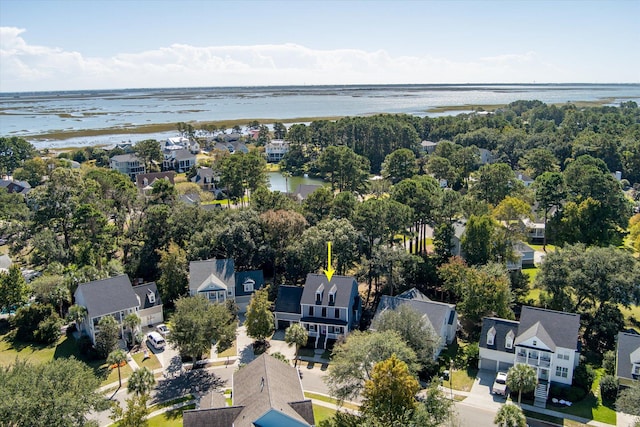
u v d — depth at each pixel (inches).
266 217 3577.8
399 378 1863.9
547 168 6269.7
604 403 2263.8
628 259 2817.4
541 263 2972.4
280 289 3097.9
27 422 1694.1
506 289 2815.0
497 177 4515.3
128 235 4025.6
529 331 2417.6
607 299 2753.4
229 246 3432.6
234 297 3233.3
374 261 3132.4
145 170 7657.5
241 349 2780.5
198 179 6412.4
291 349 2783.0
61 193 3949.3
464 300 2891.2
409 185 3796.8
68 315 2810.0
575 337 2363.4
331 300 2866.6
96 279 3134.8
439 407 1909.4
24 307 3021.7
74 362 2038.6
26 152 7613.2
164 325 2992.1
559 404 2253.9
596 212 3966.5
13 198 5009.8
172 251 3373.5
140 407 1936.5
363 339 2204.7
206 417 1786.4
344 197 3784.5
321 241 3240.7
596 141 6845.5
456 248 3754.9
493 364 2534.5
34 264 3927.2
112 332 2699.3
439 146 6806.1
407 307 2500.0
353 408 2225.6
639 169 6619.1
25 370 1919.3
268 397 1749.5
